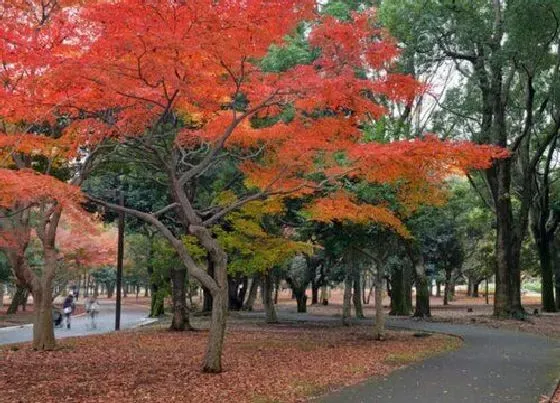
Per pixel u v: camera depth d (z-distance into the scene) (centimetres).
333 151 1359
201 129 1367
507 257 2859
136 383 1061
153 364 1321
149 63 983
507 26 2275
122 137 1275
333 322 2952
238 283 4416
